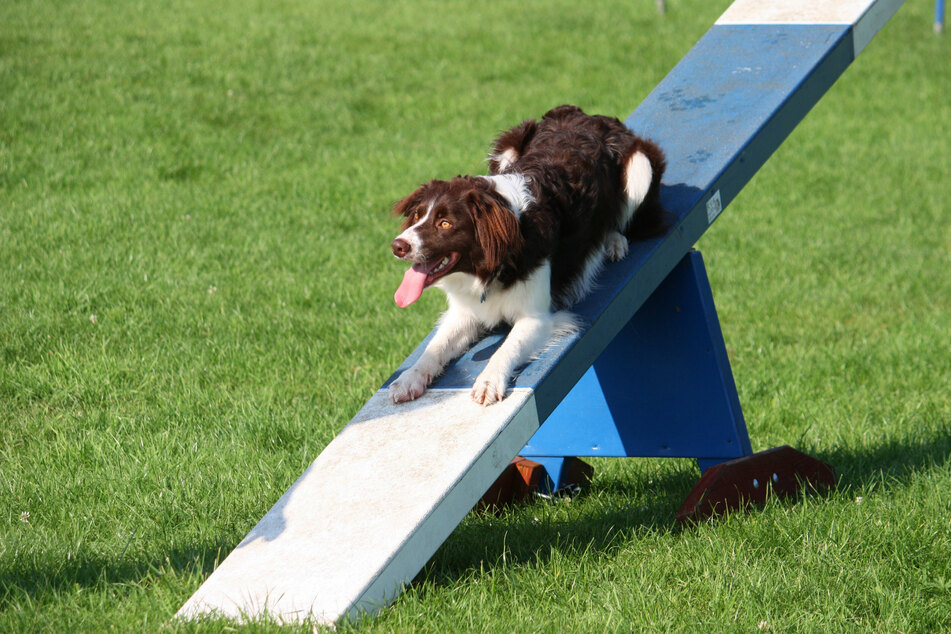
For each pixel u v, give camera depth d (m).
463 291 7.27
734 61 10.10
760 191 22.62
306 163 21.38
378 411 7.21
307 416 10.36
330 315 13.68
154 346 11.96
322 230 17.55
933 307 15.82
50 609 6.22
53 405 10.51
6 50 24.89
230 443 9.57
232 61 26.75
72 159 19.42
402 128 24.31
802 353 13.48
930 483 8.42
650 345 8.59
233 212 17.94
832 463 9.55
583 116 8.53
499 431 6.61
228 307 13.51
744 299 16.16
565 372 7.21
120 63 25.05
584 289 7.69
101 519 8.05
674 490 9.34
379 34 31.27
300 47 28.95
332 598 5.79
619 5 36.44
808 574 6.85
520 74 28.89
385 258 16.42
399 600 6.13
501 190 6.99
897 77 31.31
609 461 10.25
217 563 7.06
